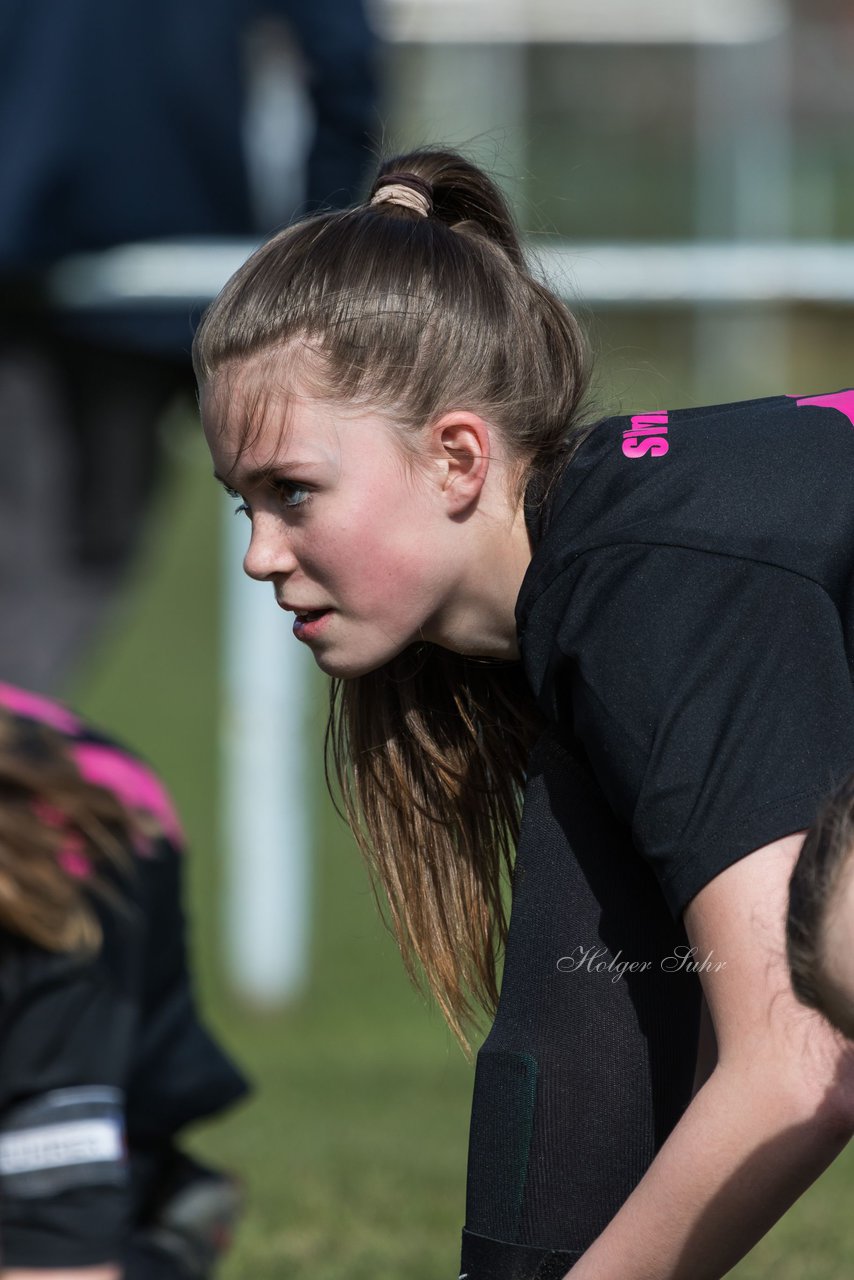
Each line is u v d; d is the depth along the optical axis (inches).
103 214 635.5
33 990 289.6
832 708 229.0
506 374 254.4
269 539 251.8
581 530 247.1
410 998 818.8
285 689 785.6
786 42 1893.5
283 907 793.6
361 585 249.1
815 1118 217.5
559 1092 258.1
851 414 262.8
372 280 249.6
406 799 285.4
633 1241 227.1
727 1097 220.2
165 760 1212.5
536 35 1793.8
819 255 745.0
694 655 231.3
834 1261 438.6
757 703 227.9
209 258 645.3
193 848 1033.5
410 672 282.2
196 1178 361.7
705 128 1758.1
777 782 223.3
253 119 662.5
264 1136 577.9
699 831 224.4
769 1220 223.5
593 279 746.2
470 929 288.4
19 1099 290.5
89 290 636.7
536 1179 257.6
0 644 635.5
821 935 201.3
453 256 256.5
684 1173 222.5
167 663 1535.4
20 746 303.1
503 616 260.5
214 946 880.3
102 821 304.5
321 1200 496.7
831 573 238.2
